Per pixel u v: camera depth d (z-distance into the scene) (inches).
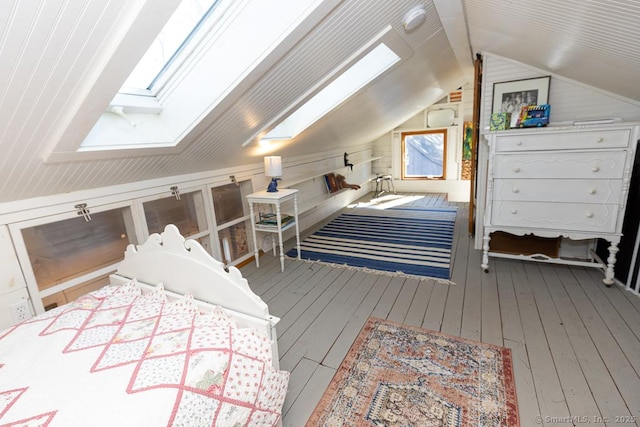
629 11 43.2
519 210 94.6
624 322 74.1
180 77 63.4
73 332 45.9
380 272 108.2
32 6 30.2
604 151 82.0
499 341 69.8
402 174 256.7
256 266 118.2
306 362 65.9
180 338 42.6
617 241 86.0
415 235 147.3
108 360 39.4
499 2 59.7
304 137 127.5
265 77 65.1
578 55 71.5
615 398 53.7
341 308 86.8
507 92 105.3
